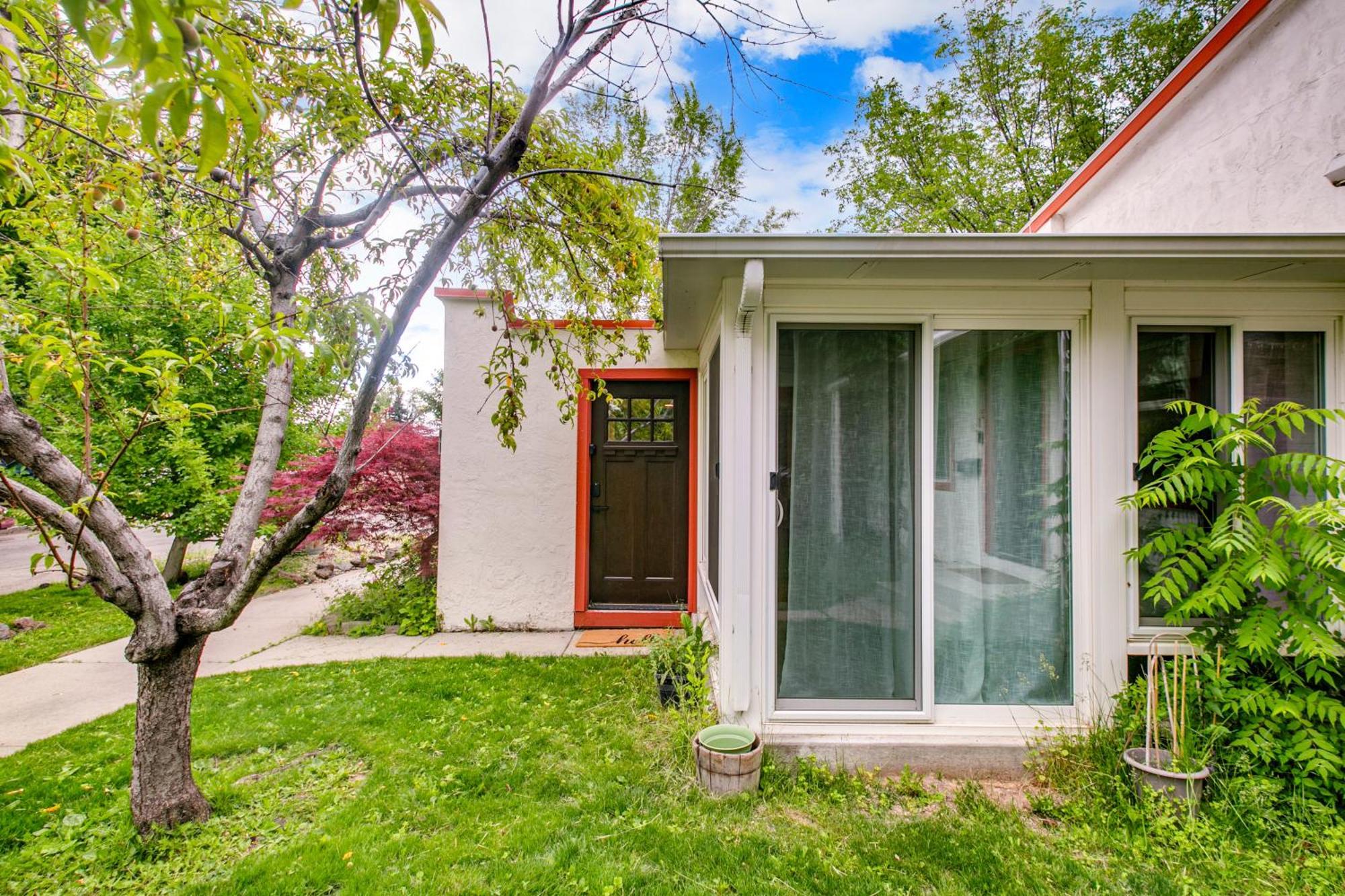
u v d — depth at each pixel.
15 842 2.19
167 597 2.19
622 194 3.56
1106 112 11.74
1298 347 2.95
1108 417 2.86
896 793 2.59
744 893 1.93
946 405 2.95
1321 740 2.24
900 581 2.92
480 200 2.44
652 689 3.73
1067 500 2.93
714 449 3.95
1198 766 2.32
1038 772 2.71
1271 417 2.77
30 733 3.18
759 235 2.47
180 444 5.81
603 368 4.50
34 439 1.88
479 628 5.26
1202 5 10.62
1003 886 1.98
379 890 1.93
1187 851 2.12
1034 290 2.89
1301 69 3.33
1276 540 2.71
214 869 2.05
